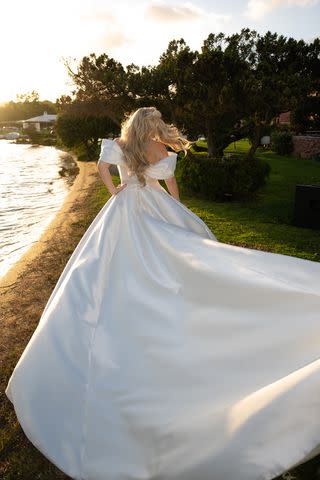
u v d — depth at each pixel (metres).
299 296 2.02
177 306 2.28
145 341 2.19
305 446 1.52
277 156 25.16
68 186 16.50
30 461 2.49
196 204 10.84
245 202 11.08
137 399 2.01
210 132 12.64
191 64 10.82
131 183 2.88
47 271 6.02
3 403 3.03
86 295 2.40
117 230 2.68
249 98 9.94
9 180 18.56
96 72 12.53
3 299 5.07
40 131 74.50
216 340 2.12
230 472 1.60
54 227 8.83
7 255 7.24
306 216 8.22
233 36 10.97
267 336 2.04
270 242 7.03
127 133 2.84
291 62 10.70
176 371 2.06
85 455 2.02
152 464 1.85
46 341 2.27
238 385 1.93
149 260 2.48
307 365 1.73
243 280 2.16
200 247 2.42
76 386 2.11
